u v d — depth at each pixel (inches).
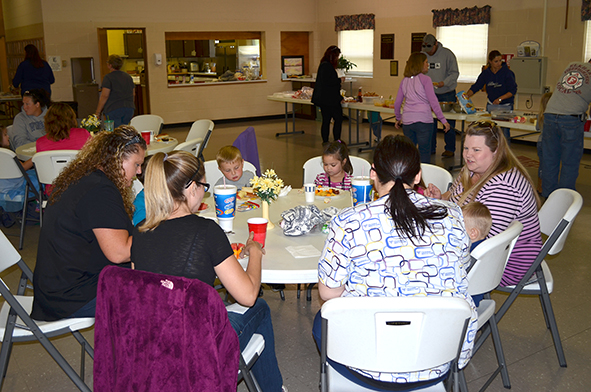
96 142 78.0
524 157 284.4
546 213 96.2
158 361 55.0
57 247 75.2
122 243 73.8
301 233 84.4
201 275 60.3
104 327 57.4
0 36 468.1
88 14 383.9
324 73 304.3
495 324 86.4
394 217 54.6
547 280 89.9
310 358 100.7
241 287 61.9
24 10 401.7
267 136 372.8
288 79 469.1
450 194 104.4
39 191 154.9
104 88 286.4
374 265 56.0
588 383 90.5
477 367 95.9
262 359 77.2
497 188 84.9
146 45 407.5
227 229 85.9
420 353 55.8
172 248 60.0
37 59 312.3
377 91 428.8
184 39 426.6
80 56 387.2
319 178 127.0
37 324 76.3
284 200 107.4
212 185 130.6
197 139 177.5
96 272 78.4
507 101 263.0
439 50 277.1
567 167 193.8
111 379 58.1
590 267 140.3
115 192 75.3
